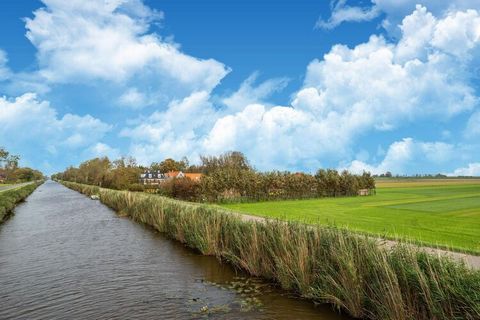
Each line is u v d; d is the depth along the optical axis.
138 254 19.78
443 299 8.01
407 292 8.89
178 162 142.25
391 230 21.36
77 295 13.09
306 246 11.98
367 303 9.95
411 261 9.09
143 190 73.62
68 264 17.89
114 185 81.50
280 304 11.40
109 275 15.65
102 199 60.59
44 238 25.75
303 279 11.78
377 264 9.54
